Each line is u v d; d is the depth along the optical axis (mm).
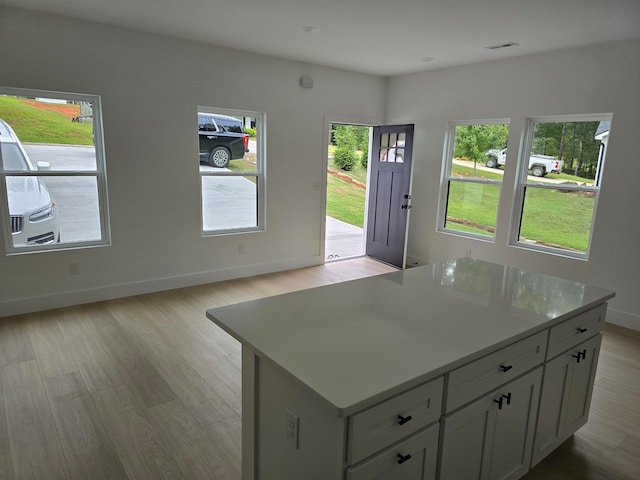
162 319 3770
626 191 3842
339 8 3195
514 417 1764
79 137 3912
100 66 3824
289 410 1372
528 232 4707
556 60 4211
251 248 5137
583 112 4070
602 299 2096
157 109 4188
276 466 1486
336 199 12414
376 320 1711
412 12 3229
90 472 1993
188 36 4098
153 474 1993
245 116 4871
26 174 3699
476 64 4883
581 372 2152
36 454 2098
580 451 2252
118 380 2777
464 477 1594
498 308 1893
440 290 2143
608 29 3461
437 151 5426
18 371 2857
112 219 4117
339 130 12078
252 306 1853
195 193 4574
